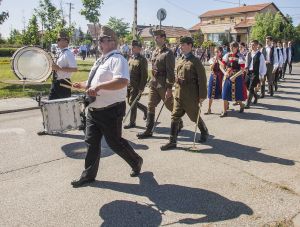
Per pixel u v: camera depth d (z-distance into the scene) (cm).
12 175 502
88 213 397
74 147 623
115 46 434
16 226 371
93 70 437
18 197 435
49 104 602
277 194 445
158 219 385
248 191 452
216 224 376
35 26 2748
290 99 1155
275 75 1308
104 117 441
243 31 5666
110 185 466
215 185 469
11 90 1245
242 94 887
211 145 638
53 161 556
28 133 713
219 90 896
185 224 376
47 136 689
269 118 866
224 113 877
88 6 3138
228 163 549
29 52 664
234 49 869
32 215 392
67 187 462
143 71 716
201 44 3809
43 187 462
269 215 394
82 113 639
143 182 475
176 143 620
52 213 396
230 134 716
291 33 4447
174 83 636
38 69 667
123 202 421
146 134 678
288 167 536
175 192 448
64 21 3097
